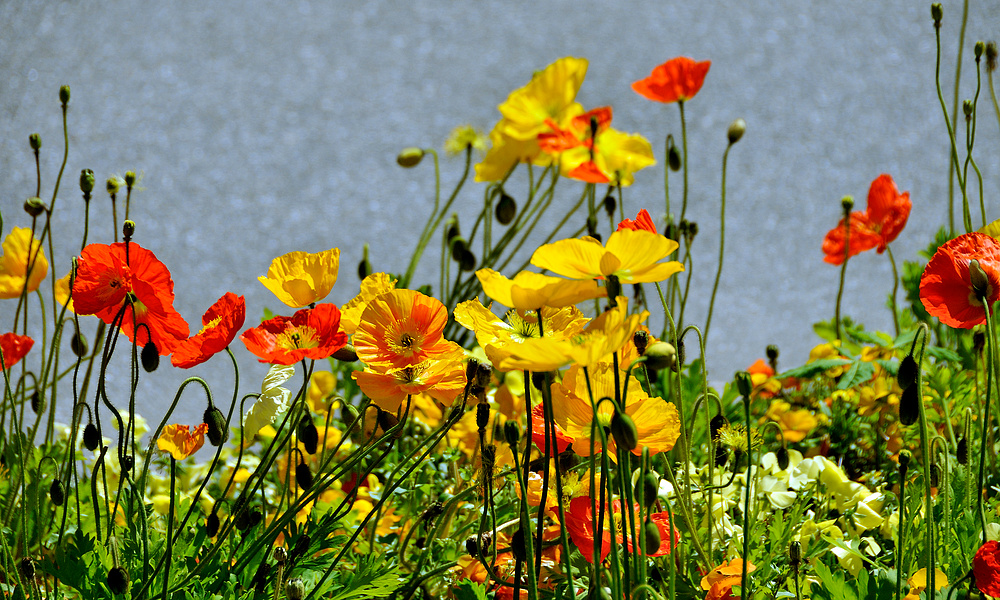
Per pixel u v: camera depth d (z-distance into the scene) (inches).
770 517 149.4
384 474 158.6
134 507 148.5
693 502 148.4
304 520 149.9
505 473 142.4
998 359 142.9
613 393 139.6
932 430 154.3
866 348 161.6
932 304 143.7
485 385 140.2
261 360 142.2
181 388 142.6
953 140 157.1
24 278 154.2
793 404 166.2
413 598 146.9
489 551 141.8
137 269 141.8
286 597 141.6
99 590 142.9
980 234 143.6
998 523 145.5
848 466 160.6
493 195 167.9
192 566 144.3
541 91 165.0
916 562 145.9
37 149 153.3
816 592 142.8
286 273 142.6
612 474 145.6
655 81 162.4
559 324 140.5
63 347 273.1
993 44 161.3
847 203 166.9
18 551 149.9
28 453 150.5
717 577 143.1
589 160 163.9
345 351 144.6
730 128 160.2
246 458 161.5
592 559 140.3
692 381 161.5
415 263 169.0
